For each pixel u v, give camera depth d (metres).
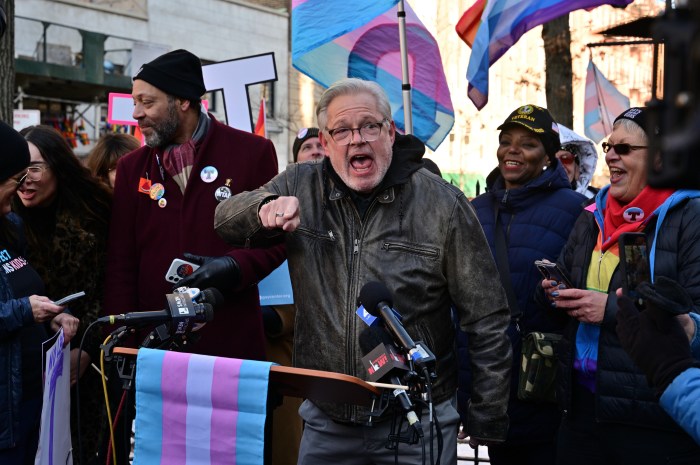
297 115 26.45
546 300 3.57
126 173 3.79
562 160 5.84
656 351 2.05
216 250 3.62
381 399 2.38
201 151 3.66
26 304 3.05
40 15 20.64
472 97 5.29
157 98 3.58
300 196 2.98
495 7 5.24
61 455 3.11
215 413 2.48
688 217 2.93
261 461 2.43
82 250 3.95
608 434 3.08
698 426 1.97
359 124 2.75
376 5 5.10
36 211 4.04
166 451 2.54
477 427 2.89
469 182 29.64
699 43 0.78
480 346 2.88
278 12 26.02
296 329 2.99
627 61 22.00
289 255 2.98
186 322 2.62
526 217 4.01
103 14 21.98
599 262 3.26
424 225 2.85
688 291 2.87
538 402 3.67
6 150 3.11
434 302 2.89
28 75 19.44
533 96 29.12
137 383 2.54
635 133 3.18
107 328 3.74
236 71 6.13
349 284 2.86
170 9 23.38
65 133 20.66
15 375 3.05
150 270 3.67
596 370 3.09
